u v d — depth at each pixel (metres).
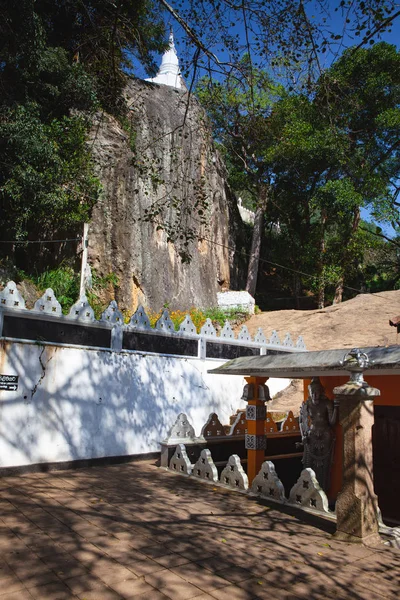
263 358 7.91
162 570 4.56
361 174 15.12
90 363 9.75
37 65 16.52
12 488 7.39
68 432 9.17
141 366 10.75
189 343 12.11
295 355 7.40
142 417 10.52
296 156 23.56
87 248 18.59
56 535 5.38
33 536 5.32
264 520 6.26
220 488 7.88
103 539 5.32
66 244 19.06
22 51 15.53
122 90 21.42
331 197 23.69
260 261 35.06
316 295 33.41
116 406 10.06
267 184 28.23
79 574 4.40
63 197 16.25
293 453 10.88
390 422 8.05
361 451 5.67
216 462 9.59
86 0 16.69
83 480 8.20
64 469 8.99
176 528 5.80
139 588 4.17
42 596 3.96
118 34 15.01
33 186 15.20
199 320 20.91
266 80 8.62
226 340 13.06
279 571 4.66
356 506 5.55
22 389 8.62
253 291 29.50
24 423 8.56
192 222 24.77
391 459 7.95
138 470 9.24
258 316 24.80
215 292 26.42
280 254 32.28
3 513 6.10
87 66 19.56
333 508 7.64
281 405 13.91
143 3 15.53
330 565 4.84
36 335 8.96
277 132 21.75
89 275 18.53
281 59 7.57
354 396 5.73
